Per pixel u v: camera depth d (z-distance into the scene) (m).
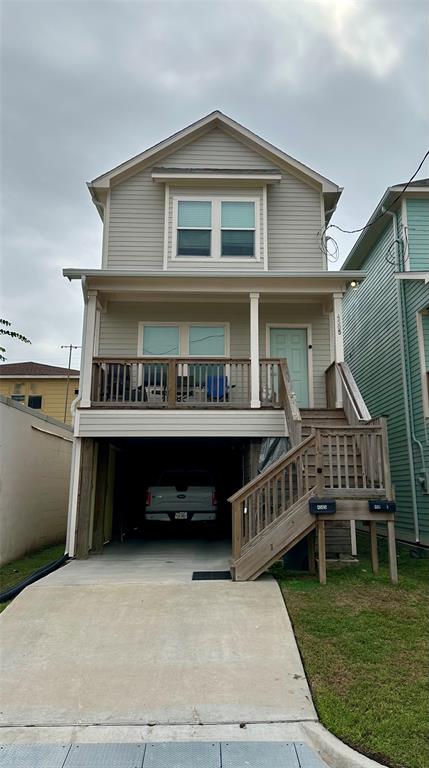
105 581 6.15
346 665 3.93
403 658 4.05
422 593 5.70
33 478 9.66
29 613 5.12
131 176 11.27
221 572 6.65
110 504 10.38
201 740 3.09
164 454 12.67
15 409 8.73
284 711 3.36
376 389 12.29
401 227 10.55
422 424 9.62
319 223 11.20
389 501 6.21
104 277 8.83
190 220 10.91
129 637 4.54
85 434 8.38
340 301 9.23
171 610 5.13
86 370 8.62
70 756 2.96
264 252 10.72
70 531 8.10
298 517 6.18
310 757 2.94
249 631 4.61
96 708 3.44
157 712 3.38
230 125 11.46
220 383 9.73
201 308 10.68
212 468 12.63
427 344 9.69
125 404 8.49
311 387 10.38
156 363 8.80
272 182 11.01
